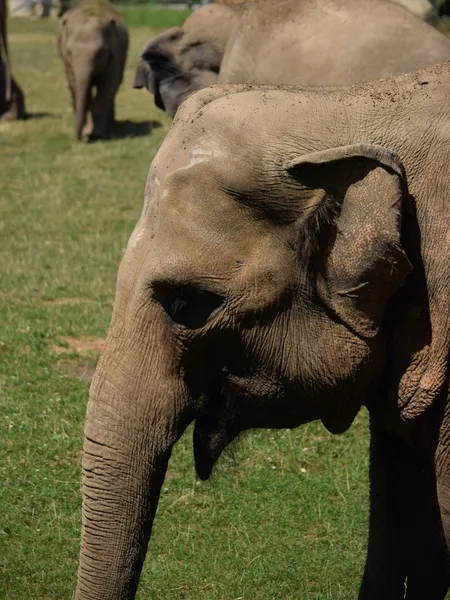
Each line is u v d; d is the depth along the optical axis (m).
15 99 27.31
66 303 12.63
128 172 20.94
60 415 9.34
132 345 4.61
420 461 5.79
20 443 8.71
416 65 10.23
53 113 28.77
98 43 24.72
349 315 4.56
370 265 4.45
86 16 25.39
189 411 4.68
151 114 28.55
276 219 4.52
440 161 4.55
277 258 4.54
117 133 25.59
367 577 6.00
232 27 12.13
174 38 12.44
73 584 6.82
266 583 6.93
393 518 5.88
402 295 4.61
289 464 8.52
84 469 4.62
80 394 9.75
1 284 13.30
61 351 10.97
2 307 12.33
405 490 5.85
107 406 4.61
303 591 6.86
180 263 4.48
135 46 42.22
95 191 19.27
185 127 4.63
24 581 6.85
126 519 4.58
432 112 4.62
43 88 33.72
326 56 10.60
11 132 25.44
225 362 4.69
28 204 18.17
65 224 16.78
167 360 4.60
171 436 4.66
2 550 7.18
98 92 25.05
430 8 12.10
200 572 6.98
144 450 4.61
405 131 4.59
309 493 8.04
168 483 8.15
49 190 19.28
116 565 4.55
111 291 13.05
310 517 7.72
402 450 5.81
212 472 5.05
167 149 4.64
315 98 4.66
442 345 4.57
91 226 16.72
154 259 4.53
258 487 8.11
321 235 4.52
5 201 18.39
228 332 4.60
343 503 7.93
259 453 8.66
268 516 7.74
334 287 4.54
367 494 8.07
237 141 4.53
